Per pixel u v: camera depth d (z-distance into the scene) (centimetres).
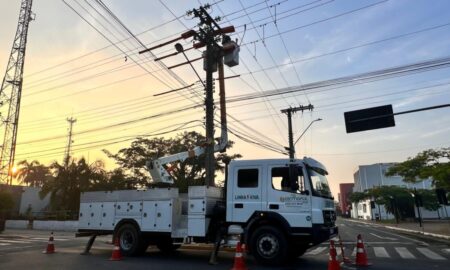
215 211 1252
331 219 1212
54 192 4284
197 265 1152
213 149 1827
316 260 1295
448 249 1748
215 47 1961
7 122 4969
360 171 9481
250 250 1154
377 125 1677
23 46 5034
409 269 1104
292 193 1143
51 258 1321
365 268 1120
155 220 1309
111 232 1395
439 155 3356
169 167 1600
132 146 4344
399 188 7181
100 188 4116
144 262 1212
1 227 3344
